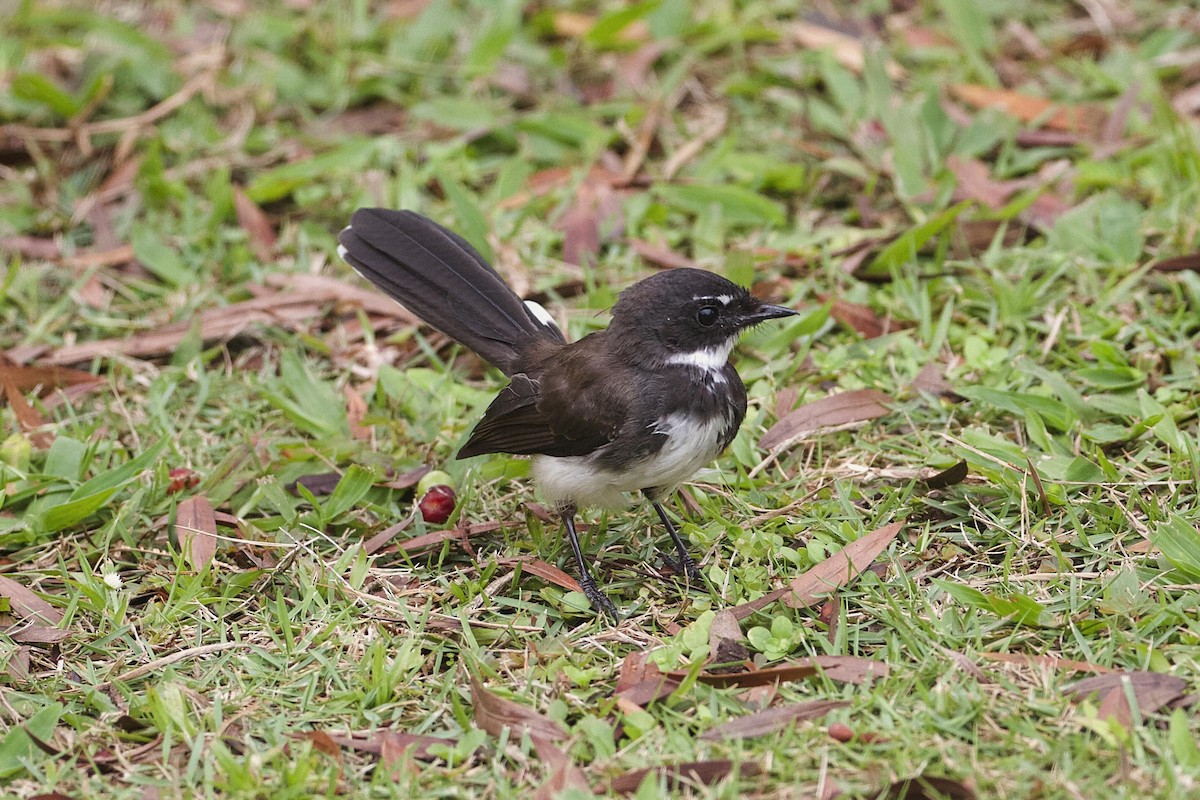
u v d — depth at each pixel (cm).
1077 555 948
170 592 963
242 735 830
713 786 767
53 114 1565
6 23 1702
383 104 1591
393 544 1030
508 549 1014
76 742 834
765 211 1377
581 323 1253
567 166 1473
